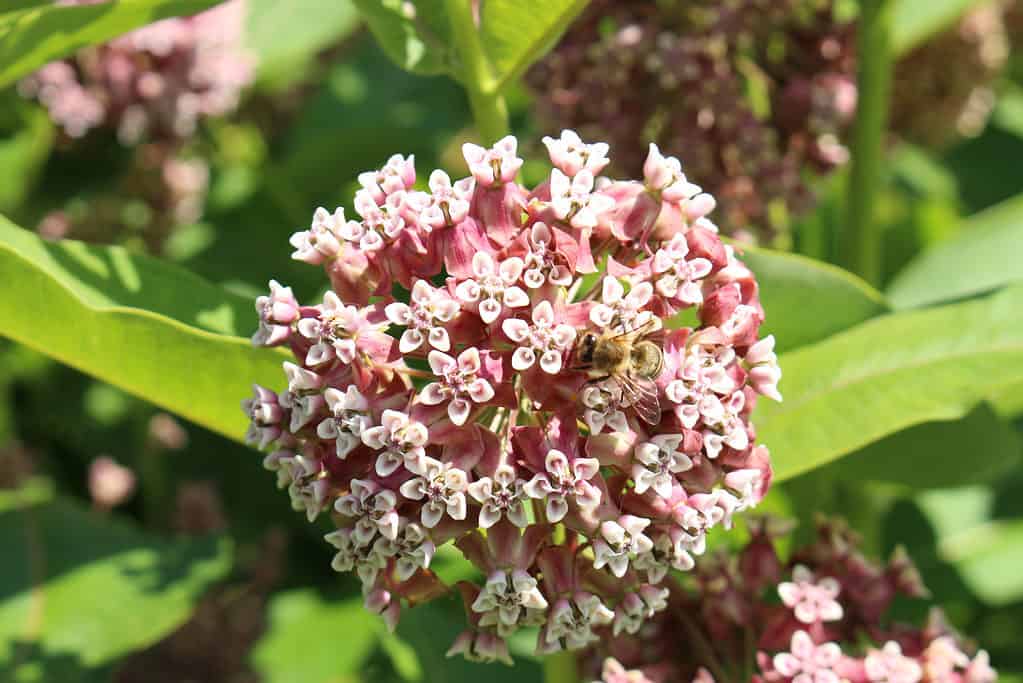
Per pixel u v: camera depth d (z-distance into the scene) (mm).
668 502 416
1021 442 483
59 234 637
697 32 524
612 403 414
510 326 410
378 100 780
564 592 418
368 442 409
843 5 601
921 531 627
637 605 424
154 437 689
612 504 415
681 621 467
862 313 489
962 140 826
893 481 507
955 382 466
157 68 602
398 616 428
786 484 524
